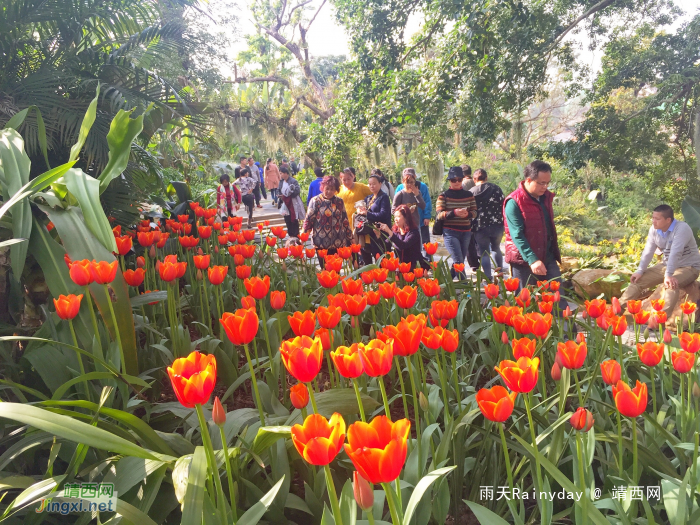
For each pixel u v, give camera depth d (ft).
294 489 5.59
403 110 27.61
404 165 48.24
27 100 11.81
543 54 25.96
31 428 4.53
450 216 18.02
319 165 61.21
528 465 5.22
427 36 29.84
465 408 5.72
